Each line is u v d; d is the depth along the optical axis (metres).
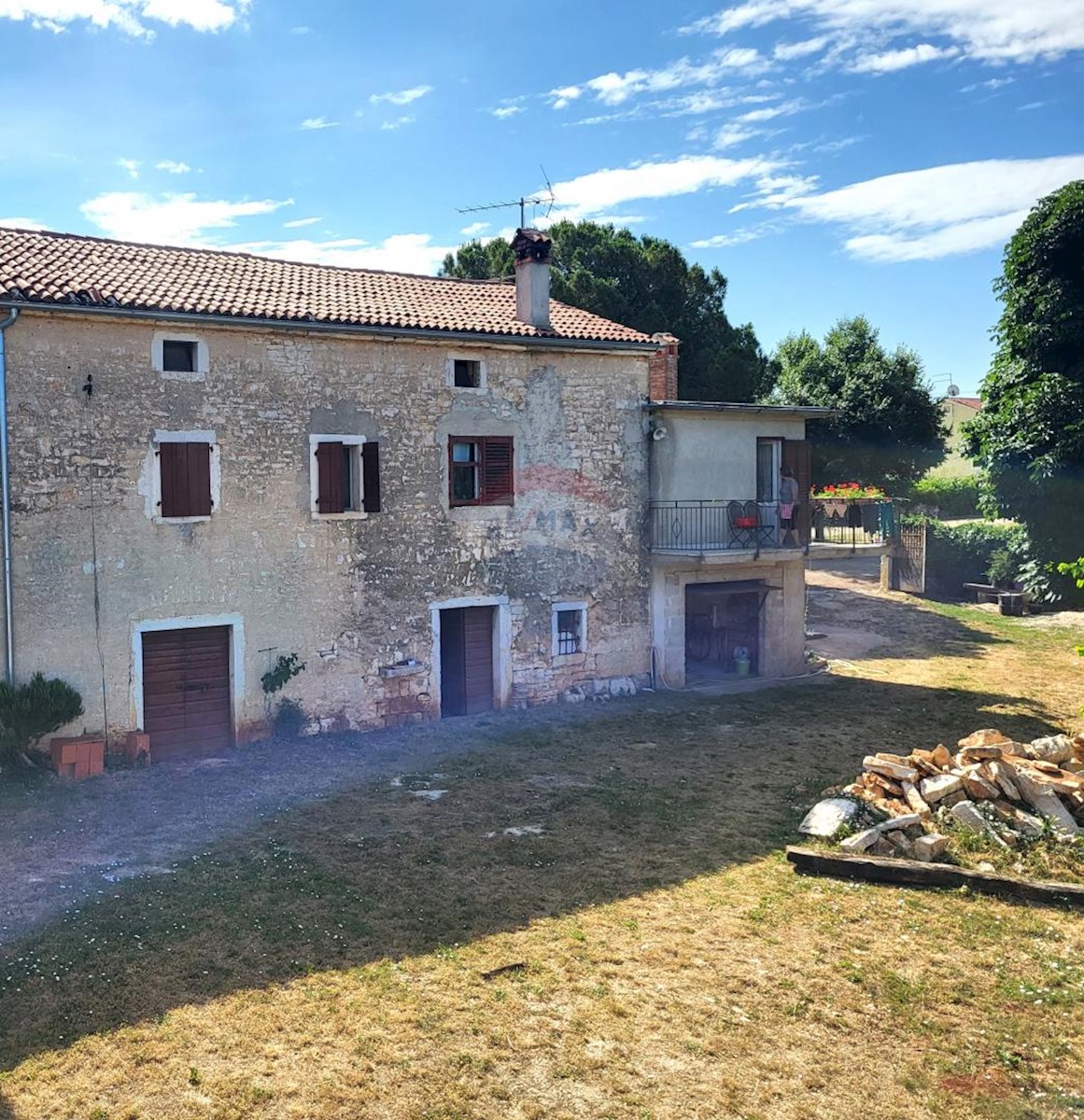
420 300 18.00
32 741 13.11
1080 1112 6.67
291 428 14.99
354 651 15.83
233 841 11.15
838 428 37.91
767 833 11.74
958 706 18.62
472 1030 7.41
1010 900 9.99
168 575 14.06
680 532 19.27
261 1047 7.12
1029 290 28.80
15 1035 7.16
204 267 16.48
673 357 21.56
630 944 8.88
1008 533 30.94
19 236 15.35
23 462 12.94
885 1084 6.95
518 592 17.59
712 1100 6.70
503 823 11.94
